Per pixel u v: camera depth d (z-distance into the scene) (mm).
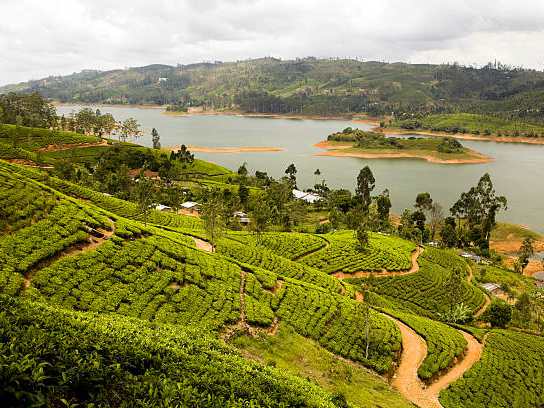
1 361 16312
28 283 44562
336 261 97625
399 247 114438
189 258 62750
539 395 57375
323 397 31828
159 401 19625
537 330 83375
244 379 27094
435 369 56031
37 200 60500
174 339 32938
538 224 160500
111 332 26906
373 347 56750
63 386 17156
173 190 156125
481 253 135875
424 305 87125
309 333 54906
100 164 168250
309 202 176500
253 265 77438
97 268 51188
